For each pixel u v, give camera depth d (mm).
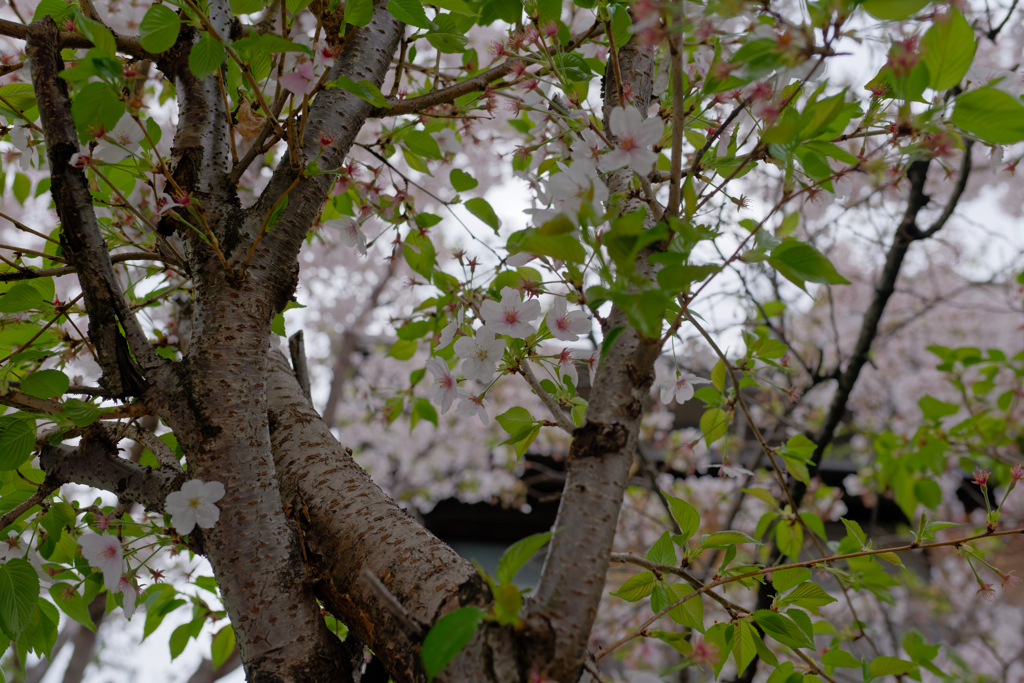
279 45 1070
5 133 1575
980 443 3564
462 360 1404
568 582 977
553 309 1379
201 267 1333
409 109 1718
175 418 1234
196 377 1243
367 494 1323
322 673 1145
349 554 1209
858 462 6367
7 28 1339
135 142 1352
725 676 3141
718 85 1063
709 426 1969
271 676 1114
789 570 1547
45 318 1650
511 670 926
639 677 1093
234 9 1227
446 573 1125
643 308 850
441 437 8023
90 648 4379
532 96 1849
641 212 876
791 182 1135
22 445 1320
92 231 1284
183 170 1435
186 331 2020
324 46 1369
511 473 7676
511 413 1354
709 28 928
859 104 1168
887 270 3318
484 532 8453
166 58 1561
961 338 7402
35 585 1327
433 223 2047
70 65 1613
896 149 1086
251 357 1287
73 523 1591
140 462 1718
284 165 1448
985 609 6574
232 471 1205
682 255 910
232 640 2086
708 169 1364
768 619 1364
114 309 1274
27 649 1599
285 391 1628
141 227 1601
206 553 1300
